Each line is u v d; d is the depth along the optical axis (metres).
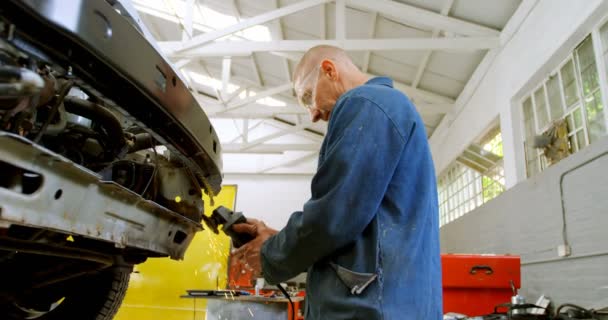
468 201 5.78
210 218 1.16
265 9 6.12
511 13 4.18
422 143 0.92
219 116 7.60
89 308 1.90
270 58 7.68
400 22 5.06
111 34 0.91
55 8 0.78
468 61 5.19
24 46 0.79
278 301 3.00
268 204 10.23
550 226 3.02
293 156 10.51
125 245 1.16
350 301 0.80
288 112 7.52
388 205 0.87
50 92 0.95
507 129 4.08
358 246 0.85
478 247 4.74
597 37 2.81
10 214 0.78
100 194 1.03
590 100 2.92
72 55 0.85
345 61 1.19
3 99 0.78
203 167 1.44
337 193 0.81
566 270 2.80
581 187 2.65
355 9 5.11
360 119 0.87
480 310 2.37
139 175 1.44
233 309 3.05
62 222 0.91
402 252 0.83
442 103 6.30
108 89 0.96
